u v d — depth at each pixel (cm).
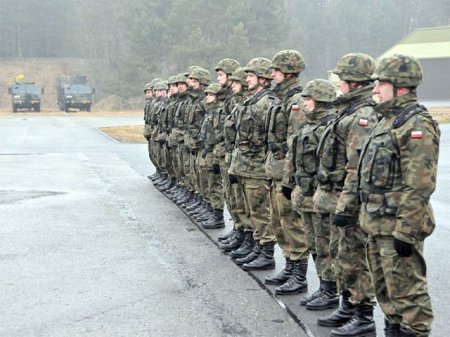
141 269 637
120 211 955
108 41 6894
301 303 520
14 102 4750
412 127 364
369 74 437
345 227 438
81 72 7650
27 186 1202
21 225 848
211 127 786
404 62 373
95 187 1195
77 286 579
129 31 5575
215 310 516
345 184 429
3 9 8025
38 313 507
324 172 459
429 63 5366
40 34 8269
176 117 962
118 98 6297
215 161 751
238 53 4938
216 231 807
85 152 1880
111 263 659
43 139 2311
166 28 5231
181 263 662
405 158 368
